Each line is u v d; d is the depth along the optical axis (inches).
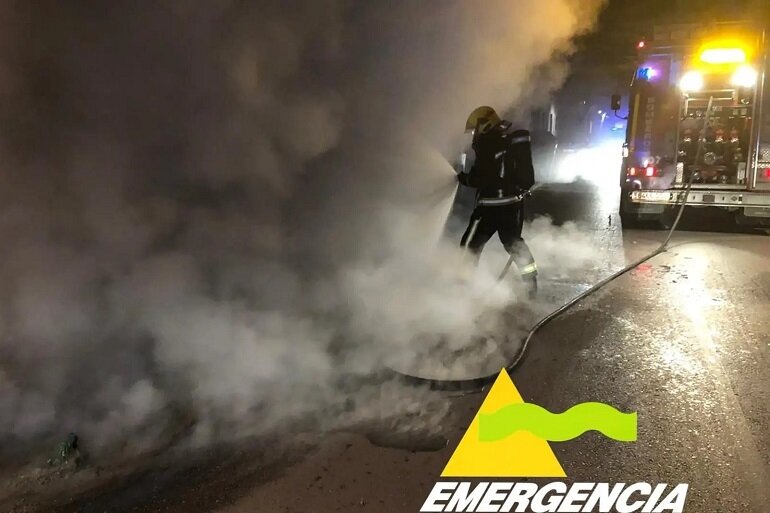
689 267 268.7
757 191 362.0
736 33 358.9
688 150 376.5
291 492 107.4
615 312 201.3
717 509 101.4
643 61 376.2
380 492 107.3
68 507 104.7
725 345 171.0
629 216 386.3
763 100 357.7
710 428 125.9
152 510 103.4
